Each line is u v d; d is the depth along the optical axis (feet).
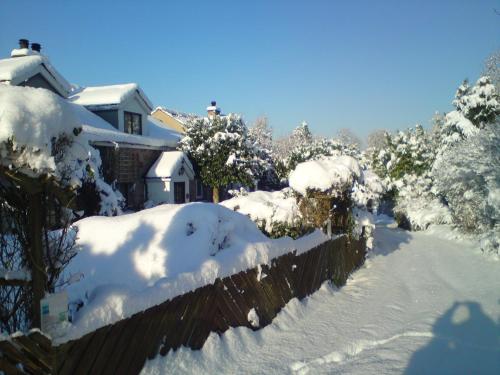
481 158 44.16
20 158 8.66
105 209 43.04
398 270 34.94
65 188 10.02
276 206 30.45
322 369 14.98
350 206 34.58
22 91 9.20
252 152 77.10
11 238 10.03
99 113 66.95
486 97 70.38
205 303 14.61
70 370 9.51
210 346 14.49
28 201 9.43
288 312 20.11
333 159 36.40
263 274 18.39
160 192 65.82
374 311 22.25
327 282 26.58
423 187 82.84
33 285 9.31
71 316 11.29
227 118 76.54
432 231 66.95
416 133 100.83
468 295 25.80
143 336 11.75
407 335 18.67
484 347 17.19
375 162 107.76
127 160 62.03
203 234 17.80
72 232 18.92
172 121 111.24
